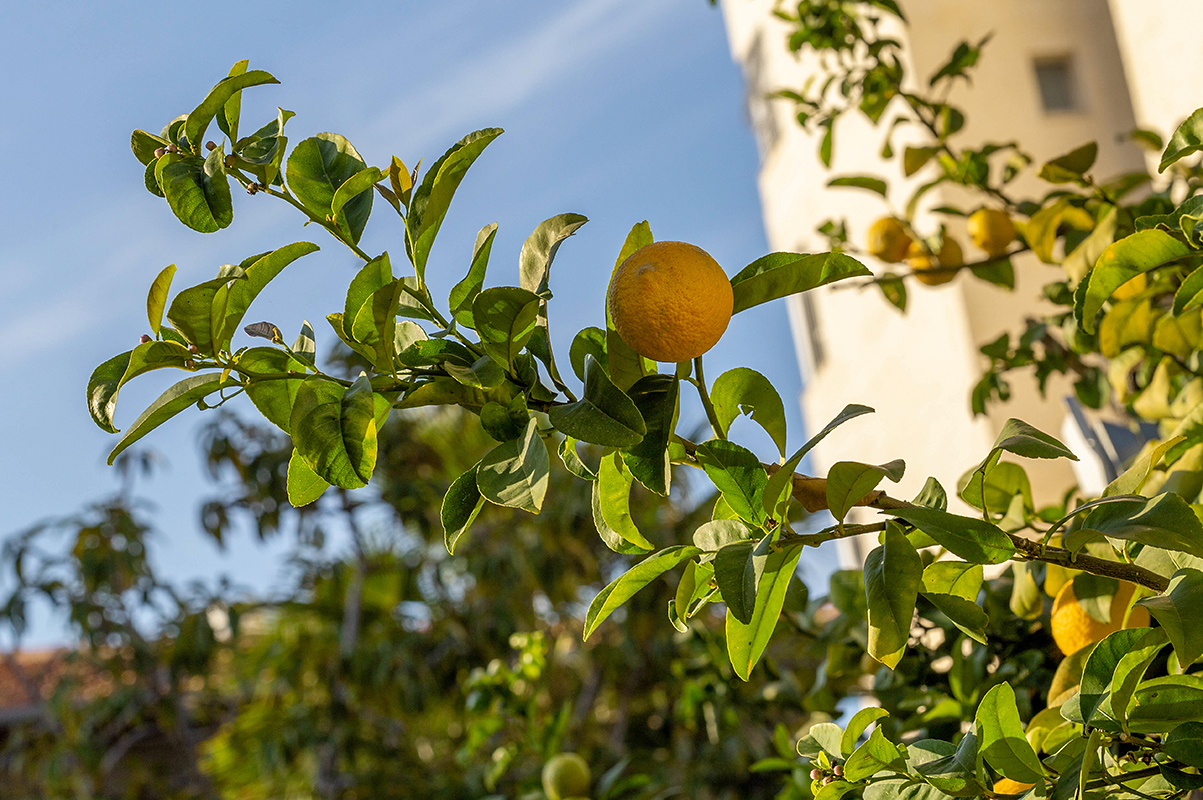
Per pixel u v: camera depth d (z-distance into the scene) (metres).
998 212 2.21
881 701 1.94
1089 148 2.00
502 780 3.52
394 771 4.67
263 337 1.38
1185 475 1.60
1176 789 1.38
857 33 2.49
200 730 5.76
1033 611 1.69
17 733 5.26
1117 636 1.41
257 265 1.39
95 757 4.77
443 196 1.40
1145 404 2.04
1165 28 2.56
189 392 1.37
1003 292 4.16
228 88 1.38
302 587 5.32
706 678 2.35
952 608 1.40
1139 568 1.37
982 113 4.43
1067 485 3.77
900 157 4.52
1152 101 2.62
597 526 1.43
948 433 4.31
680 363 1.36
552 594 4.61
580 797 2.01
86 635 4.77
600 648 4.64
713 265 1.35
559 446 1.45
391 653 4.61
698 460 1.39
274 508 4.87
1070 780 1.38
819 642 1.98
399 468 5.30
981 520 1.33
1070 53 4.58
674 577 4.51
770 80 6.04
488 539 4.98
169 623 4.98
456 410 5.45
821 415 5.82
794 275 1.38
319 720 4.71
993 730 1.41
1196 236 1.48
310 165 1.44
